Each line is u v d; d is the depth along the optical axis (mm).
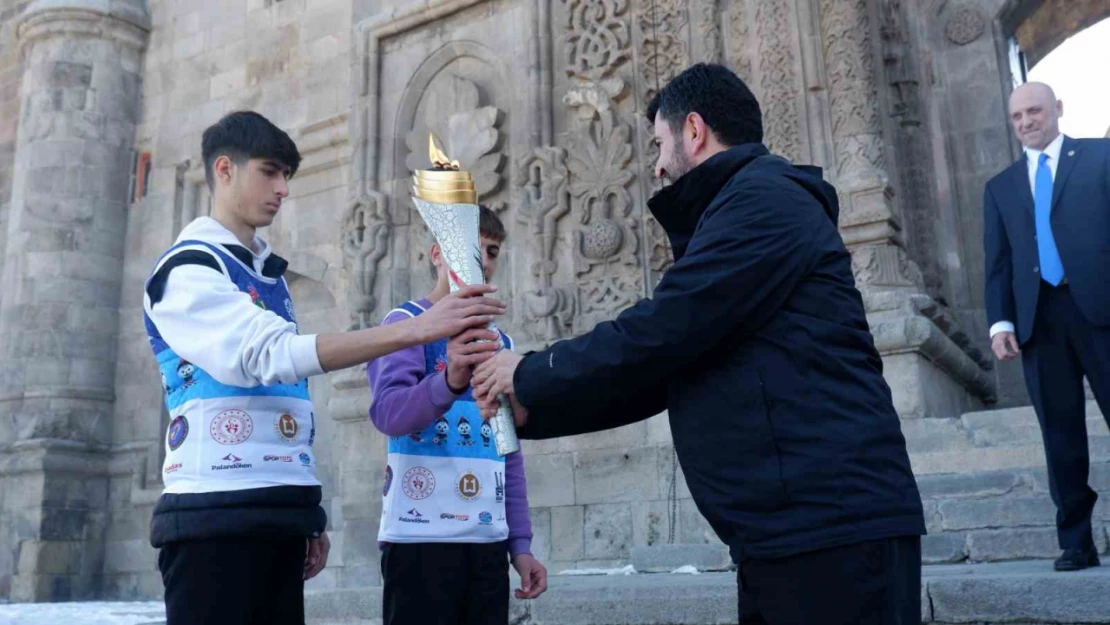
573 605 3807
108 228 12859
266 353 2006
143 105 13312
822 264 1784
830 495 1621
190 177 12727
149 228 12836
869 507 1610
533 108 9055
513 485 2900
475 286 2080
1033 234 3980
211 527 2002
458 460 2680
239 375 2021
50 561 11609
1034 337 3918
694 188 1913
